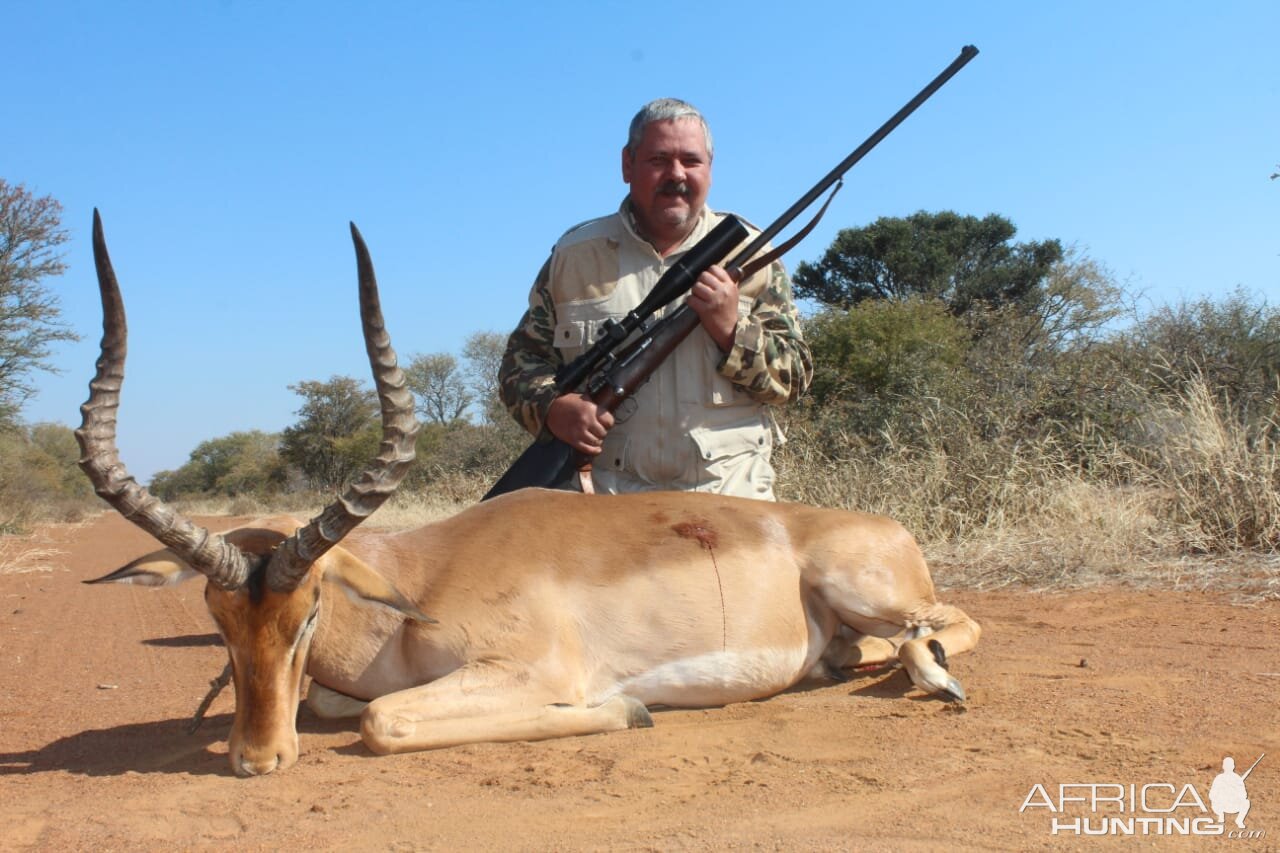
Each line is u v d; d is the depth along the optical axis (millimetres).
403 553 4859
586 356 5832
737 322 5891
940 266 33719
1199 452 8727
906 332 17906
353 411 41031
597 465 6273
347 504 4047
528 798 3686
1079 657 5547
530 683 4562
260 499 43375
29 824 3607
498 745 4379
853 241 34844
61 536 20547
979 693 4918
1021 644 5938
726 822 3375
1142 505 8969
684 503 5191
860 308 18953
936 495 10289
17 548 16641
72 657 7070
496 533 4934
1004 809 3424
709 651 4887
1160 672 5121
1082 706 4602
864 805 3494
